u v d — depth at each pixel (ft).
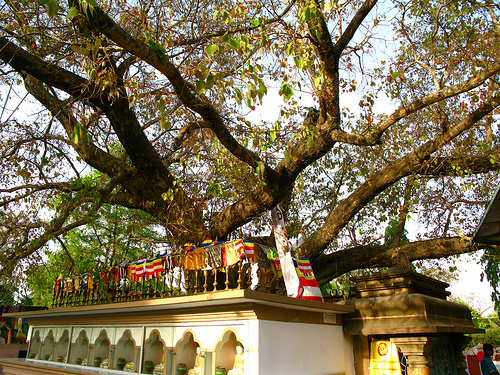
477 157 28.76
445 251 30.50
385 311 19.85
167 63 17.46
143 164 25.77
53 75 22.35
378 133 23.22
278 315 17.02
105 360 24.08
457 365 22.04
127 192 32.24
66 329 27.61
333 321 20.57
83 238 51.80
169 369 18.92
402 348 18.57
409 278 20.47
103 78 20.10
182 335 18.84
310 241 31.99
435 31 29.27
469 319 23.04
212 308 17.29
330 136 25.50
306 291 21.75
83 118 22.63
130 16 24.30
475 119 25.45
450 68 28.73
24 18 24.91
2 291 34.40
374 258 32.22
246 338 15.96
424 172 29.45
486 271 35.96
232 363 17.85
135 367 20.66
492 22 29.01
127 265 24.81
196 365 18.79
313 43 23.58
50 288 50.44
